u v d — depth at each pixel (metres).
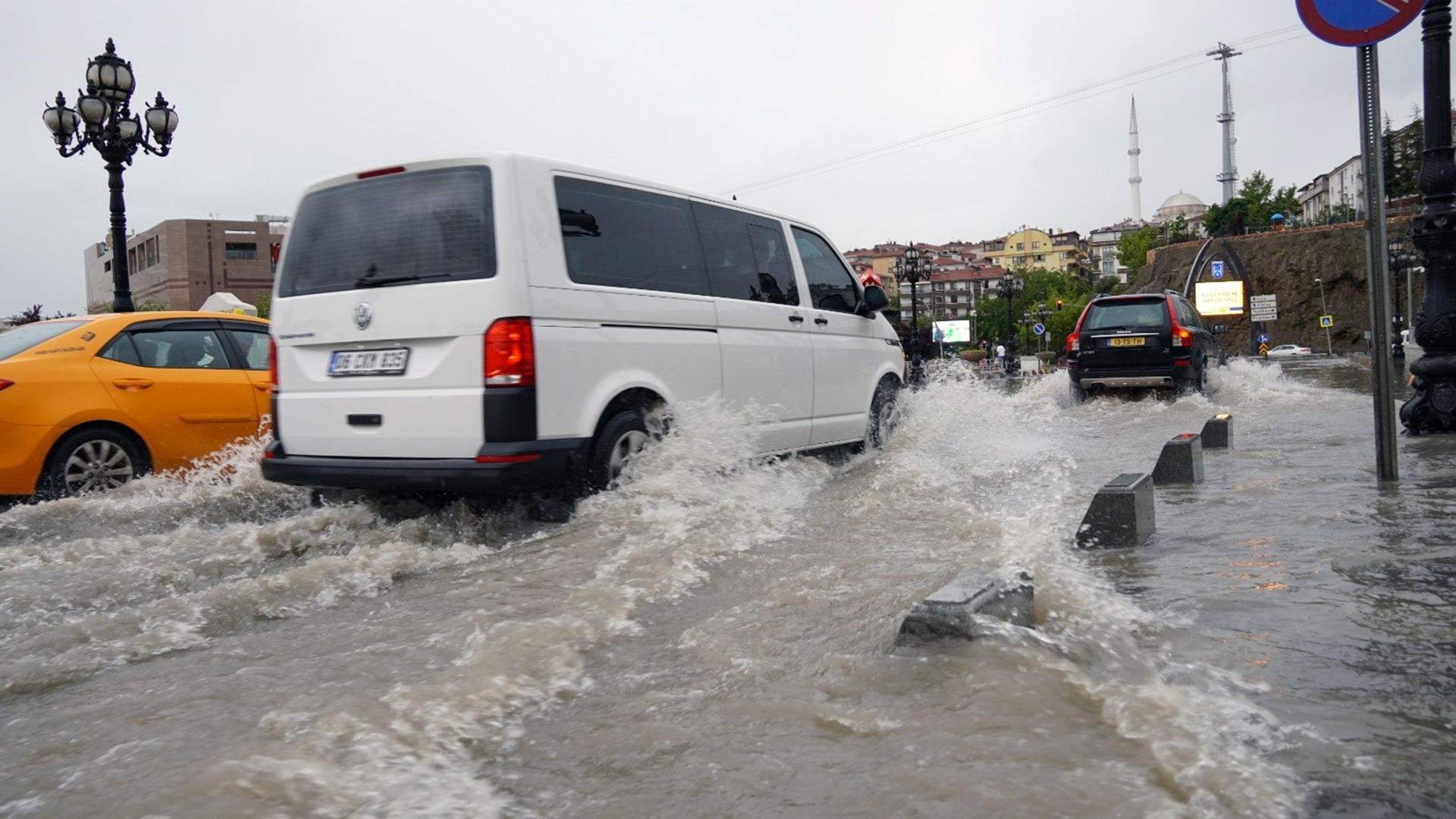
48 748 2.28
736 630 3.03
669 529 4.45
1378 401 5.48
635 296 5.18
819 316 6.79
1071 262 177.00
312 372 5.08
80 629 3.31
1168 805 1.76
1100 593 3.26
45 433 6.16
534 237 4.69
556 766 2.09
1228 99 118.31
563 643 2.87
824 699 2.40
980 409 8.70
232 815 1.79
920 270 32.03
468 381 4.57
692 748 2.15
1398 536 4.02
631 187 5.40
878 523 4.70
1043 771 1.93
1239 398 13.44
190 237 102.25
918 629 2.74
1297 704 2.27
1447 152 7.40
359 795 1.90
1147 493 4.41
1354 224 87.00
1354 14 5.23
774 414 6.18
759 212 6.54
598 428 4.90
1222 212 104.81
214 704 2.54
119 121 13.66
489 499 4.93
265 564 4.43
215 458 7.01
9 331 6.97
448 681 2.53
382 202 4.95
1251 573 3.56
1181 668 2.54
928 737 2.12
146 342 6.85
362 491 5.24
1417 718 2.18
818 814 1.81
